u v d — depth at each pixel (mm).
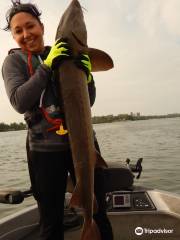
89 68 1113
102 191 1260
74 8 1143
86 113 1093
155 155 8461
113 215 1729
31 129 1227
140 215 1726
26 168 7957
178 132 19969
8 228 1654
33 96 1104
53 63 1085
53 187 1225
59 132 1194
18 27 1221
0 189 1485
